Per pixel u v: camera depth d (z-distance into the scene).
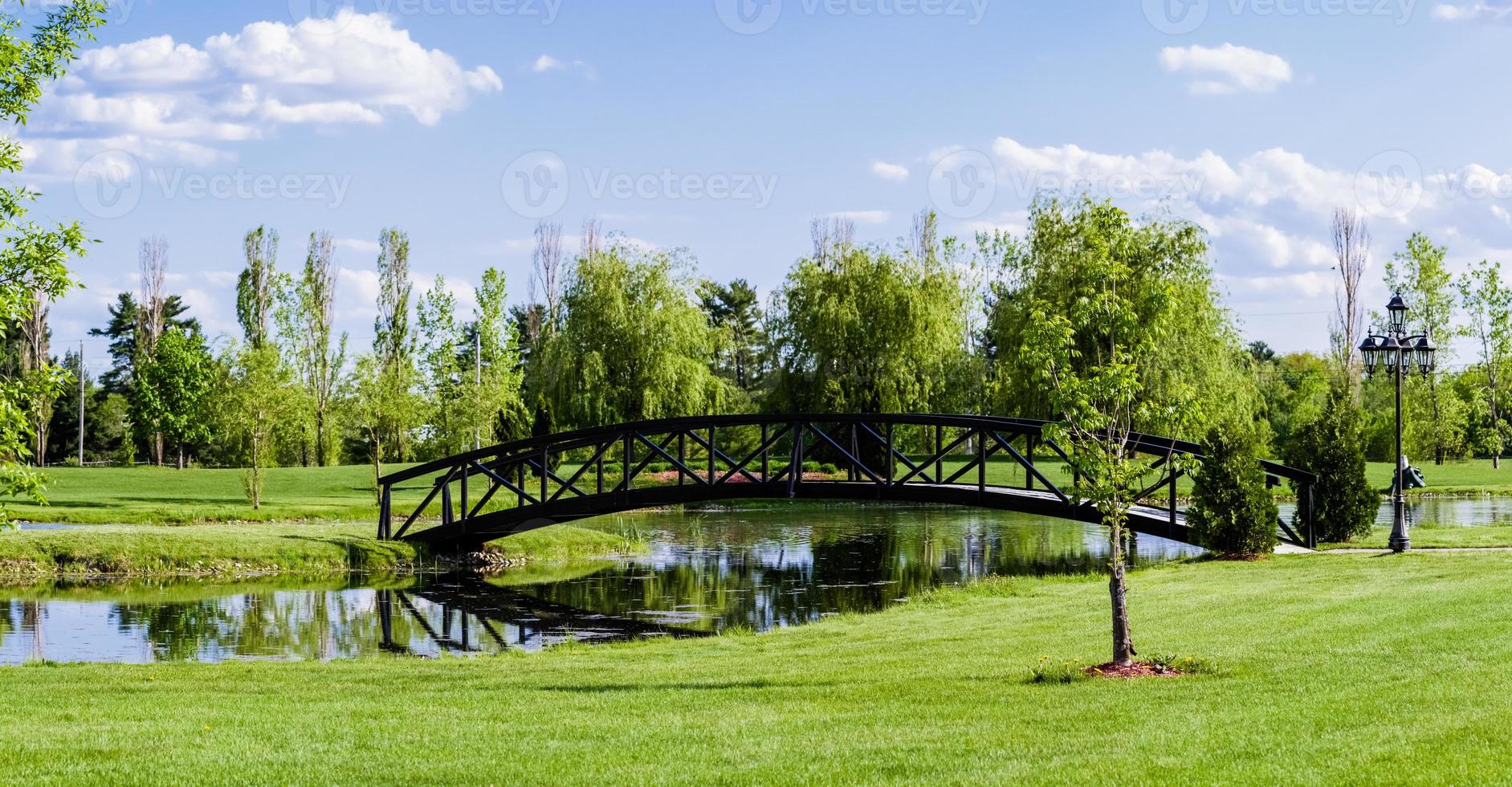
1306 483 23.16
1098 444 11.55
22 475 11.37
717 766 7.26
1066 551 28.33
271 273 64.50
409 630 18.47
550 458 43.09
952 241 54.75
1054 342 11.55
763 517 39.72
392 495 41.47
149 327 73.25
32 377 11.54
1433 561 18.70
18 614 19.66
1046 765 7.04
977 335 57.25
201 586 23.38
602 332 45.62
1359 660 10.19
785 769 7.17
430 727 8.61
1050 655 11.91
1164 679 9.95
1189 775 6.65
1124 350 11.94
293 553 26.16
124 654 16.16
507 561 27.70
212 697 10.37
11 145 11.93
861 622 16.30
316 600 21.72
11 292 11.34
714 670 12.08
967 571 24.84
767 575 24.94
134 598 21.61
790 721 8.68
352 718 9.03
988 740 7.78
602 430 26.80
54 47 12.31
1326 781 6.41
